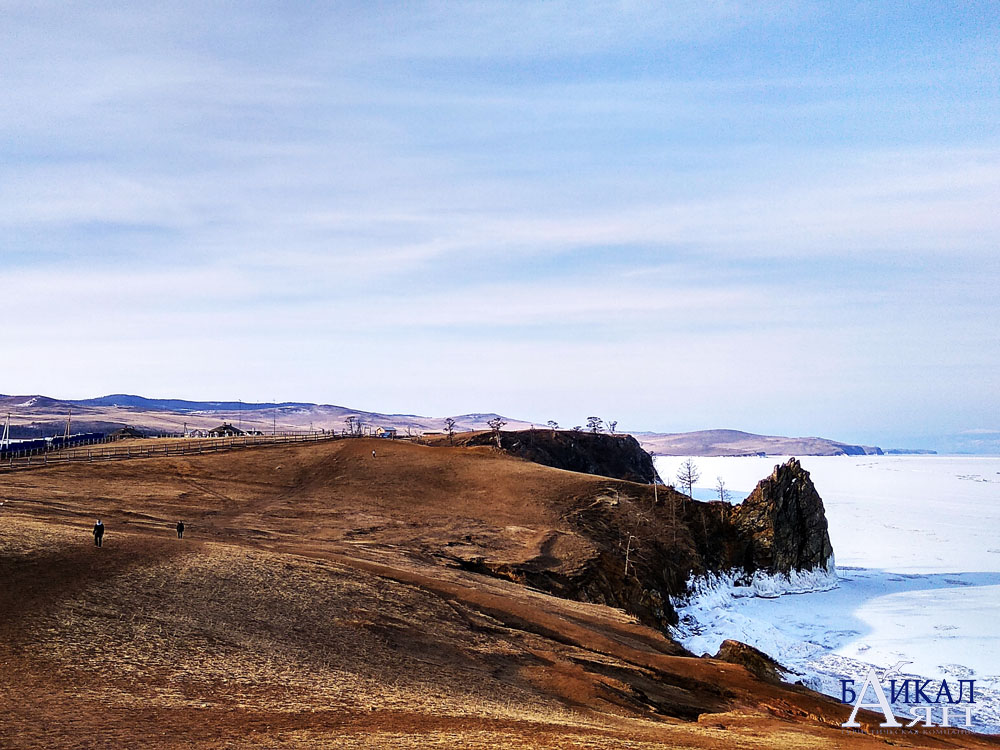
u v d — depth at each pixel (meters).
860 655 91.75
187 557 54.25
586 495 127.56
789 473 140.38
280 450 141.75
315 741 26.61
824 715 58.59
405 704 33.94
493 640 52.34
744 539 132.25
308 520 97.38
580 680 47.12
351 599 52.16
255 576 52.16
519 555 97.06
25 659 32.19
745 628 102.62
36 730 25.06
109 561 49.81
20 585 42.22
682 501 136.62
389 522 102.12
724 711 51.12
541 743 29.08
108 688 30.39
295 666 37.31
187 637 38.56
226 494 108.38
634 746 30.53
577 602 82.69
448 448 152.38
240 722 28.28
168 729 26.61
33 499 84.88
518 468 140.12
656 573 109.31
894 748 40.06
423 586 63.09
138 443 164.88
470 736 29.25
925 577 144.00
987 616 112.38
